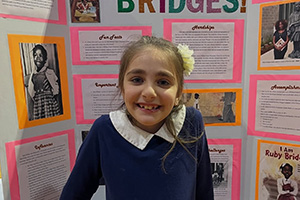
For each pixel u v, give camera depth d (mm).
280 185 985
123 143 631
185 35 934
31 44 833
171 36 932
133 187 614
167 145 637
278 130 949
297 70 879
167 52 597
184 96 977
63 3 891
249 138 1008
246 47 943
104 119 675
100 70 953
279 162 971
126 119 652
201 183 786
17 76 815
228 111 994
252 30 927
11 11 780
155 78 571
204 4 916
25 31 814
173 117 674
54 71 899
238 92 979
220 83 973
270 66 920
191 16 923
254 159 1015
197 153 718
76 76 952
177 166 634
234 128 1010
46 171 924
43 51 863
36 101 868
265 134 976
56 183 956
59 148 947
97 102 976
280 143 954
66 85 937
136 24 922
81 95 966
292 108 911
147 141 627
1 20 764
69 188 712
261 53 927
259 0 901
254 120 985
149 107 584
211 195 815
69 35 919
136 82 587
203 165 758
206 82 972
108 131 650
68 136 966
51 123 915
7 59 790
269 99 944
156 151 625
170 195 619
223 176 1050
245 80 968
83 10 907
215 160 1038
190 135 674
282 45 890
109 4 908
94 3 906
